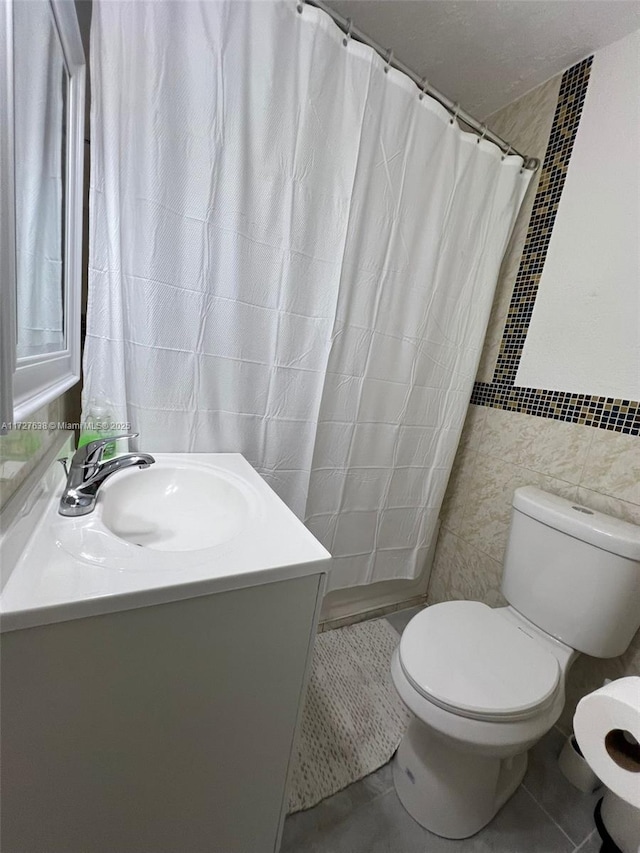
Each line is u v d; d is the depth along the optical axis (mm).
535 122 1345
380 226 1154
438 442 1511
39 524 620
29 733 475
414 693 856
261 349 1102
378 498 1466
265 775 706
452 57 1248
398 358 1339
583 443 1181
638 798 393
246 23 872
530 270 1354
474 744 781
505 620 1088
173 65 831
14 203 483
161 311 950
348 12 1098
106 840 569
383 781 1025
